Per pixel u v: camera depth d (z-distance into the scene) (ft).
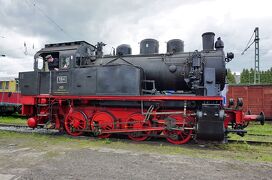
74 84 32.71
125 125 30.45
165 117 29.27
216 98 26.35
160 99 28.35
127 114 30.99
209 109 25.40
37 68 35.83
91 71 31.81
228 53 29.73
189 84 29.25
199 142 29.30
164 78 31.22
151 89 32.12
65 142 27.81
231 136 35.76
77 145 26.12
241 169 17.72
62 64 34.37
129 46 35.73
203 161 19.83
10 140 28.60
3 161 19.08
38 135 32.83
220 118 25.07
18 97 64.23
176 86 31.19
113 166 18.04
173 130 27.96
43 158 20.11
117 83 30.30
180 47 32.76
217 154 23.36
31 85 35.35
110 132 30.48
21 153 21.80
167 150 24.52
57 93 33.65
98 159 20.01
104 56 34.55
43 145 25.75
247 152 24.71
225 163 19.29
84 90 31.99
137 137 30.22
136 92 29.40
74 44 35.42
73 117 32.68
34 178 15.28
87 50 35.94
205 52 30.14
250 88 64.49
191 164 18.86
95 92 31.32
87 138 31.14
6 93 65.67
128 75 29.89
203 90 27.30
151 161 19.58
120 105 31.14
